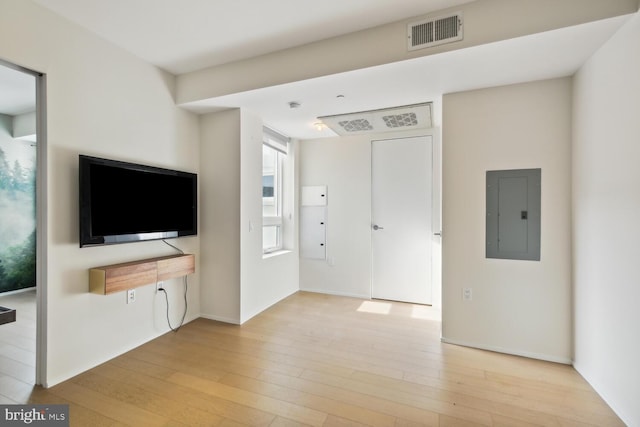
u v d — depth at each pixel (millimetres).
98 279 2252
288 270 4316
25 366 2293
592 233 2098
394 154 4121
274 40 2434
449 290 2752
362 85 2594
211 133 3291
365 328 3117
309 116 3445
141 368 2311
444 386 2090
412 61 2180
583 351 2221
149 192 2693
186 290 3203
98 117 2352
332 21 2188
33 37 1953
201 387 2066
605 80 1940
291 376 2207
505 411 1836
